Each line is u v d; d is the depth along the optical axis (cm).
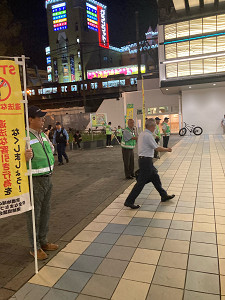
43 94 3841
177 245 350
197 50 1981
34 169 324
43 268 313
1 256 350
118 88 3478
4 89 281
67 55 6206
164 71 2078
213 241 355
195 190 594
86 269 306
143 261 316
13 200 292
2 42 1956
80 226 429
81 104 3641
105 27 6825
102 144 1786
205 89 2195
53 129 1933
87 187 695
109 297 258
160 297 254
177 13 1994
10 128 287
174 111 2547
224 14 1859
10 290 276
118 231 402
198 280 276
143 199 549
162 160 1016
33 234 307
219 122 2188
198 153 1141
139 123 2642
